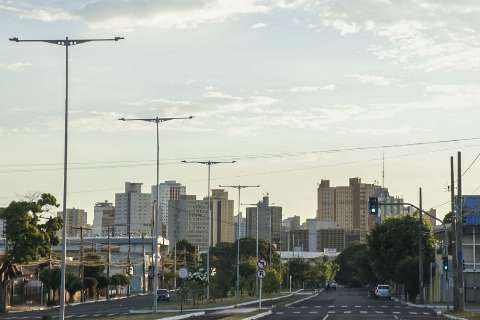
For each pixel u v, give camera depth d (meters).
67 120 48.75
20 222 89.81
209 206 107.62
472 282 102.50
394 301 112.00
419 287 106.19
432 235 124.06
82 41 46.91
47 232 92.69
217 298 118.38
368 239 131.12
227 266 155.00
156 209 80.06
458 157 69.62
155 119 76.00
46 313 82.44
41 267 120.69
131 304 106.31
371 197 65.69
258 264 75.50
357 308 83.69
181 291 91.31
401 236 124.06
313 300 116.19
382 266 126.94
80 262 124.50
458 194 69.75
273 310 78.31
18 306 101.50
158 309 83.38
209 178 107.94
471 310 77.88
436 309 78.31
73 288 119.88
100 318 61.81
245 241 194.50
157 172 78.31
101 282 138.00
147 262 196.38
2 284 91.38
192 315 67.19
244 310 75.00
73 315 74.81
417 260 110.94
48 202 93.00
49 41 46.59
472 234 103.06
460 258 69.56
